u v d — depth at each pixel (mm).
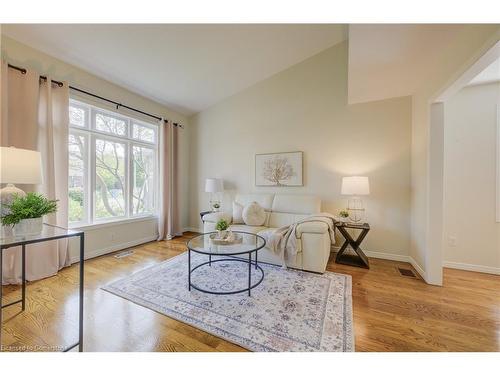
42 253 2506
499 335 1571
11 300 2029
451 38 1842
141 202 4121
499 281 2457
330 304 1960
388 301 2037
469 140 2764
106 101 3377
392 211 3166
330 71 3523
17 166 1425
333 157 3529
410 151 3057
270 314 1809
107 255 3303
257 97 4145
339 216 3369
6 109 2279
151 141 4301
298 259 2723
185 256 3256
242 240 2521
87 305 1942
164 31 2582
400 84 2736
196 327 1650
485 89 2697
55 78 2779
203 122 4793
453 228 2840
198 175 4895
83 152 3227
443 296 2129
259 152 4156
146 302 1988
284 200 3621
